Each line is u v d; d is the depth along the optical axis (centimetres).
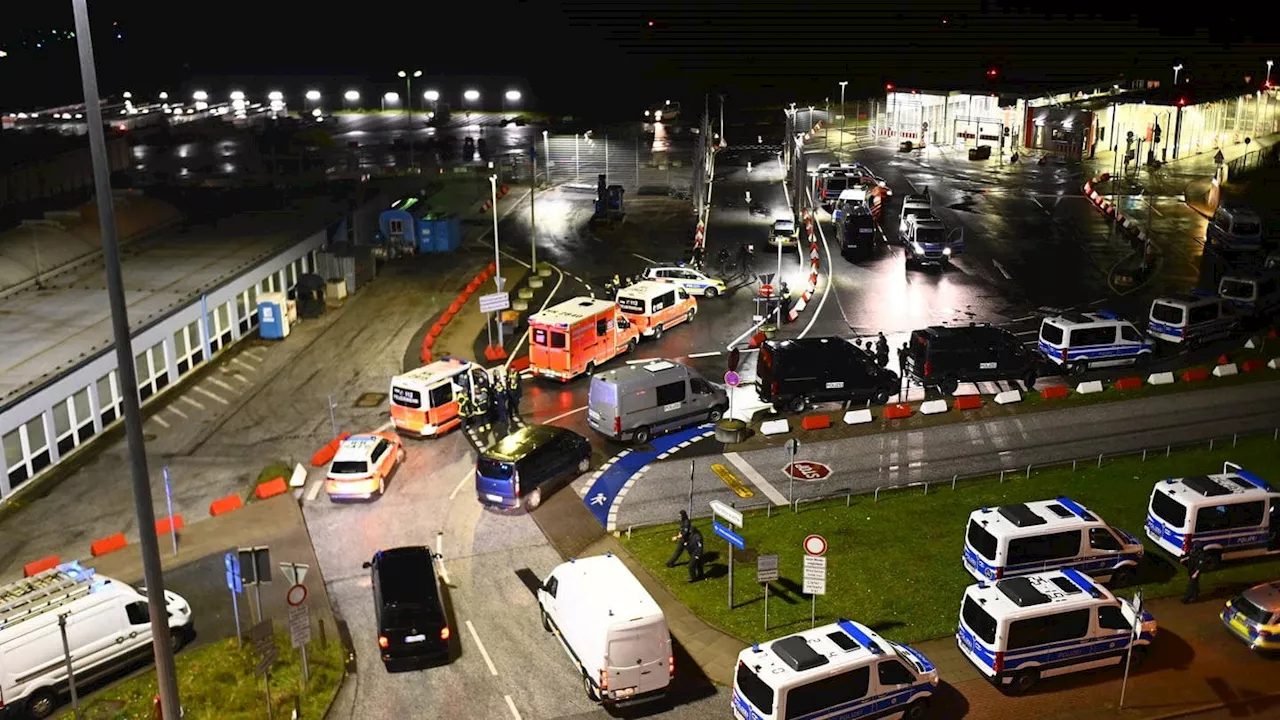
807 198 8500
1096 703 2638
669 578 3250
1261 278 5344
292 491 3925
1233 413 4381
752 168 9844
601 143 11112
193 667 2827
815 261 6712
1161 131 9500
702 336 5497
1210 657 2812
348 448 3853
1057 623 2655
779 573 3256
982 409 4519
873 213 7588
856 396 4556
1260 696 2658
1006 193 8362
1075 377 4841
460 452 4225
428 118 13075
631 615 2575
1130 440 4159
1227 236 6562
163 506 3853
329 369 5166
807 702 2406
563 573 2850
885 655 2502
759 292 5747
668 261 6919
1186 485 3284
